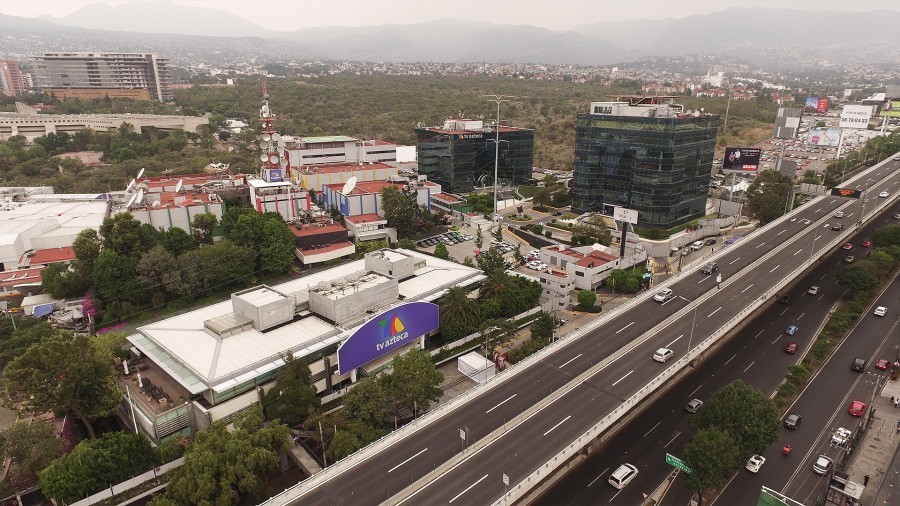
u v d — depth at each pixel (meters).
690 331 109.88
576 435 77.75
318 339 101.50
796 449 89.56
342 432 79.81
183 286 137.38
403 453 75.06
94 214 182.25
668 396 103.06
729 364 114.31
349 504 65.94
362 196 192.38
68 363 84.06
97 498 74.19
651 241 184.50
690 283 135.88
